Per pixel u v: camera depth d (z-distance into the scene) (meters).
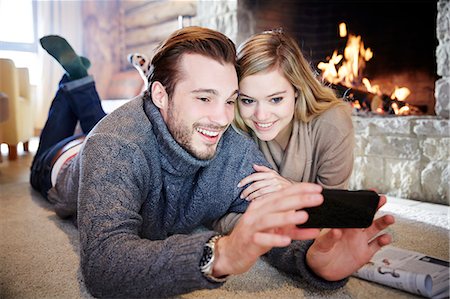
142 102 1.10
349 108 1.39
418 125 1.99
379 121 2.14
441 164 1.92
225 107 0.97
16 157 3.17
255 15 2.93
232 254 0.72
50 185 1.78
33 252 1.23
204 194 1.15
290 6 3.03
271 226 0.66
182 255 0.75
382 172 2.14
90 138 0.98
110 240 0.81
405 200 2.00
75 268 1.11
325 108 1.33
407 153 2.04
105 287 0.80
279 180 1.15
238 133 1.21
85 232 0.85
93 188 0.89
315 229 0.74
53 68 4.72
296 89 1.29
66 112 2.13
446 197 1.90
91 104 2.13
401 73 2.69
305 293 0.97
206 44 0.96
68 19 4.82
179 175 1.08
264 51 1.19
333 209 0.76
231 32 2.90
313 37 3.10
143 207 1.09
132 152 0.97
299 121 1.33
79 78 2.15
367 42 2.85
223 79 0.95
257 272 1.08
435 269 0.98
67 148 1.72
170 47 0.99
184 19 3.69
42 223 1.53
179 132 1.00
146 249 0.78
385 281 0.99
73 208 1.42
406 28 2.66
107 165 0.92
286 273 1.07
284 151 1.38
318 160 1.37
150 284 0.77
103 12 5.01
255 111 1.24
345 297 0.95
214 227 1.27
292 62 1.22
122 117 1.04
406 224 1.53
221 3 2.98
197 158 1.02
